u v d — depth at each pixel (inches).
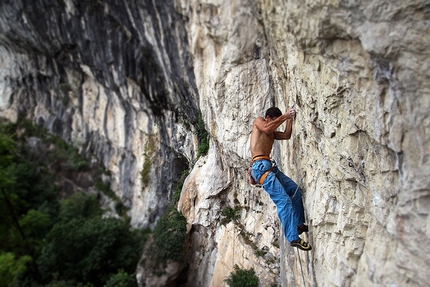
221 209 410.9
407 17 121.2
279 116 195.9
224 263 394.0
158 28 388.5
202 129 413.1
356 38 140.5
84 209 713.6
